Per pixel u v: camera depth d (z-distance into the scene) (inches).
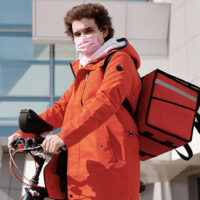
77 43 79.4
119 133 70.2
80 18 78.5
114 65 71.4
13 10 412.8
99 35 79.7
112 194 66.4
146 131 75.7
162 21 402.6
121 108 72.4
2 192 374.6
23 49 403.2
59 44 404.5
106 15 80.8
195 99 79.3
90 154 68.9
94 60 76.7
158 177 422.0
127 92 70.3
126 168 68.1
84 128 65.0
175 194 416.2
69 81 397.4
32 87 394.3
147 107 74.0
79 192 67.7
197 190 408.2
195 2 347.3
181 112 77.0
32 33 397.7
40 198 71.6
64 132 64.1
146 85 77.1
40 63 401.1
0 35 405.4
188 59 353.4
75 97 76.1
